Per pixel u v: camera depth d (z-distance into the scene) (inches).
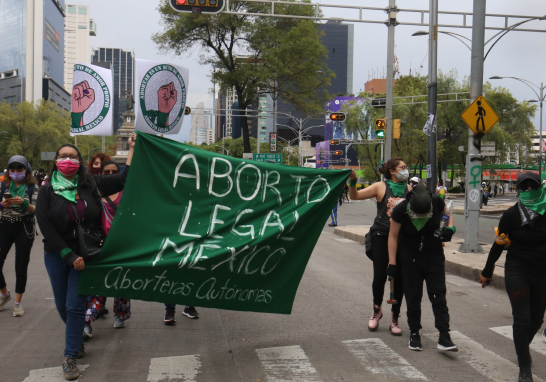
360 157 2482.8
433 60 513.7
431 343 203.2
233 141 4744.1
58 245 163.6
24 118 2827.3
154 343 200.1
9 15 7337.6
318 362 179.5
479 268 354.0
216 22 1181.1
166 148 187.0
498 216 1103.6
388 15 652.7
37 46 7175.2
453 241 542.9
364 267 400.2
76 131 233.6
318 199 198.1
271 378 163.8
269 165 195.6
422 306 269.1
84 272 168.7
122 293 175.2
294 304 271.0
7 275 348.2
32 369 168.6
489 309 265.6
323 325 229.5
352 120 2399.1
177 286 182.5
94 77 232.8
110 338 206.2
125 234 176.9
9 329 215.9
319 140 5753.0
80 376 163.5
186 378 162.9
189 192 188.7
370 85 5457.7
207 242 186.5
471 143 444.8
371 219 989.2
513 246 167.9
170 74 233.0
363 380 162.9
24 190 237.0
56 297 174.1
